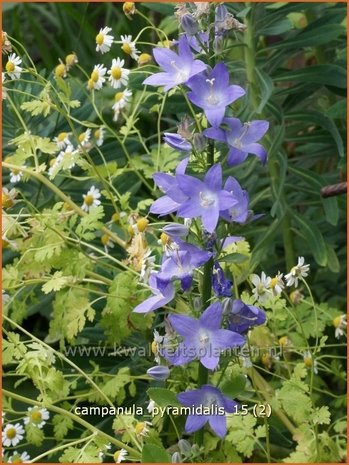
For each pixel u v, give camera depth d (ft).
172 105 1.42
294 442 1.30
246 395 1.23
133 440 1.12
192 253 0.95
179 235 0.96
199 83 0.91
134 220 1.30
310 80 1.48
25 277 1.31
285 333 1.34
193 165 0.99
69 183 1.54
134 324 1.23
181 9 0.97
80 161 1.31
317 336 1.22
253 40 1.46
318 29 1.45
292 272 1.18
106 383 1.24
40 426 1.19
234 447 1.18
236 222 0.95
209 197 0.90
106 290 1.38
